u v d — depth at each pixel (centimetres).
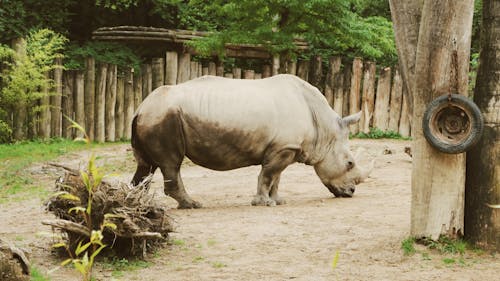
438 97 1182
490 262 1166
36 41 3078
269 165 1689
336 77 3197
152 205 1235
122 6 3766
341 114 3203
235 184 2108
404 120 3141
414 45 1260
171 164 1650
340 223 1459
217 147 1655
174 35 3108
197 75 3178
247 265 1182
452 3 1177
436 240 1211
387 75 3172
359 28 3069
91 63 3034
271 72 3247
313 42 3422
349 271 1138
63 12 3647
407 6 1269
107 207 1162
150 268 1170
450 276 1100
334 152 1773
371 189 1920
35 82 2911
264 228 1429
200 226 1452
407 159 2467
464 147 1164
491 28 1197
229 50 3200
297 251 1261
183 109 1638
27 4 3600
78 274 1127
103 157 2556
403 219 1472
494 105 1193
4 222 1551
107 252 1213
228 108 1648
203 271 1151
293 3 2820
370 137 3148
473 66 2244
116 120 3081
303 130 1706
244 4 2906
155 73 3111
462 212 1215
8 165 2386
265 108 1669
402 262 1177
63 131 3022
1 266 1003
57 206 1186
